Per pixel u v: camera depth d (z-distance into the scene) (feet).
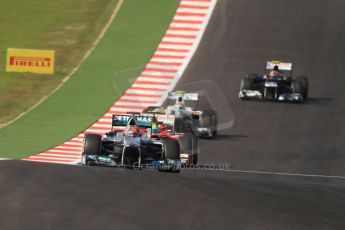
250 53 459.73
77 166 200.64
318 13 520.01
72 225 153.99
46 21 491.72
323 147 314.35
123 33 475.72
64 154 286.46
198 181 195.42
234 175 257.55
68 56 444.55
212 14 503.61
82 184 181.98
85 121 345.10
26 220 155.12
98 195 174.29
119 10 506.48
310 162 289.12
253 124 344.69
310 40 483.92
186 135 256.93
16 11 503.61
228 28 488.44
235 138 319.47
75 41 465.88
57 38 468.75
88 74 417.90
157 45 460.55
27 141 307.99
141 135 225.76
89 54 448.24
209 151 296.30
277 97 389.60
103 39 468.75
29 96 381.60
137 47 457.27
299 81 387.75
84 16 500.33
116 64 434.71
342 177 267.39
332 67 451.12
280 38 483.10
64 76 413.80
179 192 182.19
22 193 172.04
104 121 347.56
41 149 294.25
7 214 157.89
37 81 403.34
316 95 405.18
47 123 340.39
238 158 289.12
